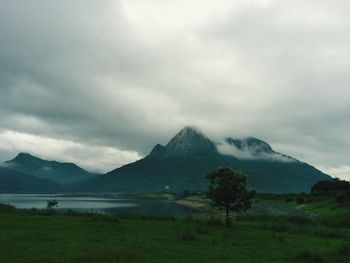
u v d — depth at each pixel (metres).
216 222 55.59
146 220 58.03
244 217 80.00
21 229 40.81
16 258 26.34
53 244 31.86
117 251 28.98
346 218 71.44
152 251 30.47
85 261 25.66
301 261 29.72
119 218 59.88
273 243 38.47
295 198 155.25
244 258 29.75
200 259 28.42
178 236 39.56
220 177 54.69
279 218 77.31
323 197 128.25
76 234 38.28
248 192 55.16
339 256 32.03
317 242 40.38
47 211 64.25
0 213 59.69
